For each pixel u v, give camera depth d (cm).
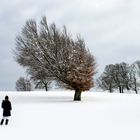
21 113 2070
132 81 9131
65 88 3791
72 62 3625
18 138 1127
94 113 2048
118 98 3744
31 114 2006
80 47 3722
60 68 3656
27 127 1431
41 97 4031
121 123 1545
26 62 3722
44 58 3694
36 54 3694
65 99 3706
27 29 3788
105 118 1764
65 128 1388
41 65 3691
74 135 1196
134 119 1708
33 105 2773
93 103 3009
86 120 1678
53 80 3838
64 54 3678
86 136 1172
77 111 2198
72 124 1522
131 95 4431
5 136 1174
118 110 2247
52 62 3681
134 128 1370
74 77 3506
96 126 1445
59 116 1881
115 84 9169
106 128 1378
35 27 3784
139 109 2312
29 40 3747
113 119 1716
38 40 3719
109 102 3114
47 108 2455
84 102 3164
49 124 1529
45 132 1273
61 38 3753
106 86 9281
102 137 1148
